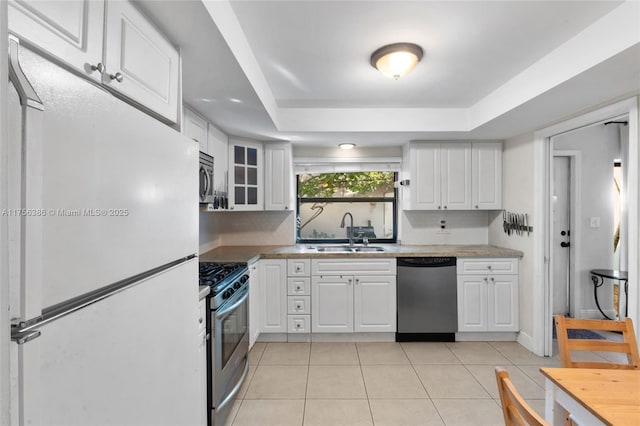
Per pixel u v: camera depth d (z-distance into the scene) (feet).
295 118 9.73
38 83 1.69
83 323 1.99
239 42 5.25
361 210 13.14
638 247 6.39
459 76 7.43
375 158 12.64
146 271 2.79
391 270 10.25
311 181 13.16
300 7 4.86
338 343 10.21
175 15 3.80
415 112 9.84
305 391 7.41
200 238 10.14
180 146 3.53
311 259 10.27
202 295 5.31
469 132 9.99
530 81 6.93
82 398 1.98
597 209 11.91
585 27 5.46
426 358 9.10
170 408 3.23
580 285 11.95
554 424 3.88
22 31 2.09
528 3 4.82
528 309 9.73
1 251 1.50
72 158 1.92
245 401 7.03
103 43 2.92
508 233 10.91
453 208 11.24
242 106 7.33
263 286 10.23
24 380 1.55
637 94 6.42
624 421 3.04
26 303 1.57
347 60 6.62
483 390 7.44
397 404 6.90
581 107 7.48
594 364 4.70
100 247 2.17
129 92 3.33
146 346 2.77
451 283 10.21
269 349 9.77
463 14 5.08
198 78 5.78
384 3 4.80
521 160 10.17
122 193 2.43
